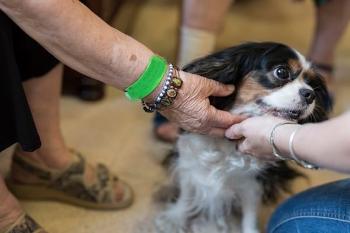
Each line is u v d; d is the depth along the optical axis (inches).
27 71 40.5
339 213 33.6
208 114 36.2
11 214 39.6
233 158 42.0
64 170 48.3
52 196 49.9
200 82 35.7
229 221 51.3
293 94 38.6
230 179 44.8
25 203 49.6
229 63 39.4
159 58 34.9
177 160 47.8
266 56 39.5
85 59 33.6
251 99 39.6
